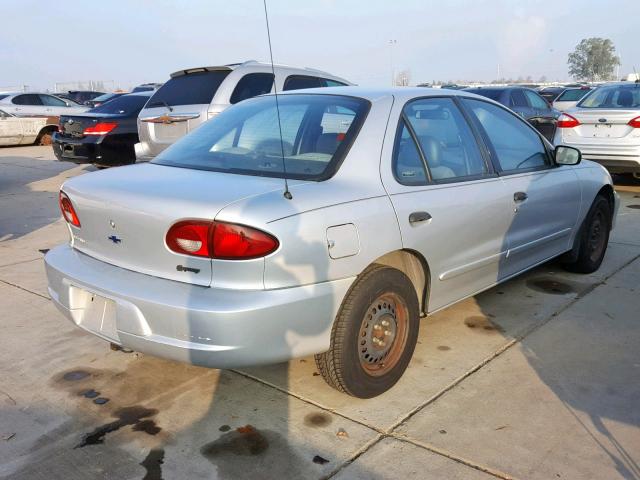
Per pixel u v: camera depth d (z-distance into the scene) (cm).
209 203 257
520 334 394
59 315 424
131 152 1020
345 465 262
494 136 404
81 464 264
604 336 391
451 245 342
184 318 253
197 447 276
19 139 1633
